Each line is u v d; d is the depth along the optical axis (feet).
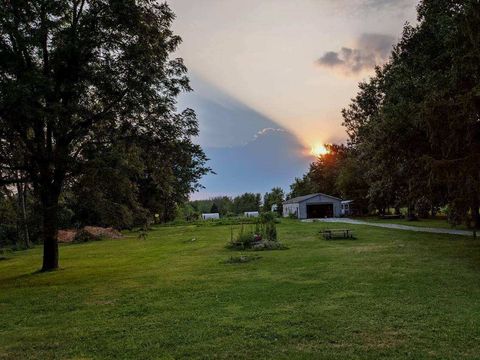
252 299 28.94
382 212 189.67
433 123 47.39
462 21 44.60
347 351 17.93
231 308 26.61
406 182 73.61
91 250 85.35
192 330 22.15
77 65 49.62
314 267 42.70
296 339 19.84
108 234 125.70
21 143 49.49
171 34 57.41
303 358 17.33
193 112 56.90
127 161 50.75
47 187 49.96
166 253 68.49
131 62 50.83
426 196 63.67
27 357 19.47
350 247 61.62
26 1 46.42
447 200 61.46
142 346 20.01
